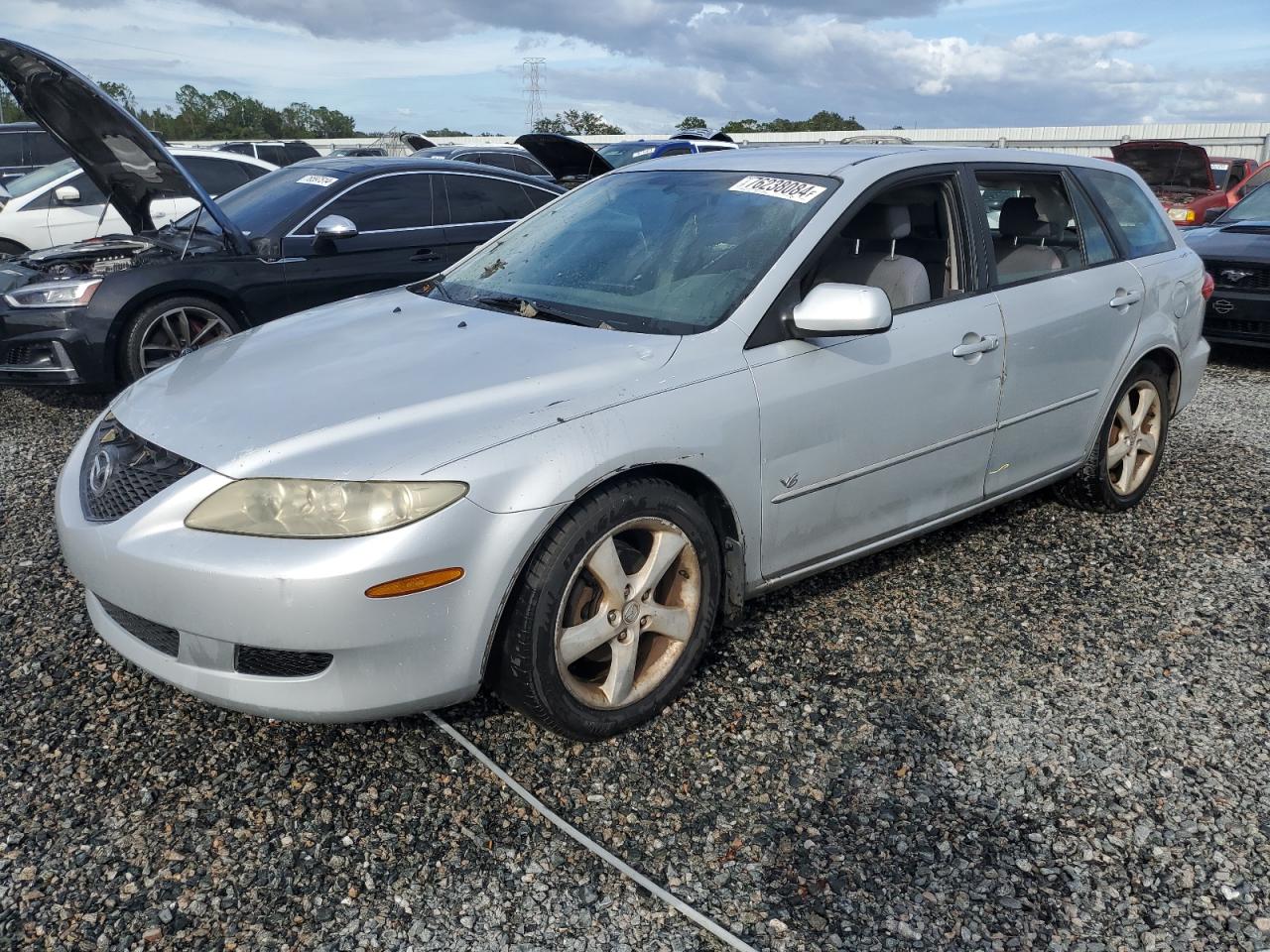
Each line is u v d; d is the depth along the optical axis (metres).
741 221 3.24
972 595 3.64
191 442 2.47
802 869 2.27
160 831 2.34
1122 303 4.05
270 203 6.48
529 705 2.54
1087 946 2.07
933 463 3.42
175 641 2.42
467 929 2.08
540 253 3.56
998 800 2.52
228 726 2.75
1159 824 2.44
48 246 8.81
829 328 2.80
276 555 2.23
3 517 4.23
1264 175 13.75
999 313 3.54
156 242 6.31
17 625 3.28
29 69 4.86
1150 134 27.25
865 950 2.05
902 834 2.39
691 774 2.59
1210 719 2.90
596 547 2.54
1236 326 7.47
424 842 2.32
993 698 2.97
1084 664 3.18
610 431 2.52
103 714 2.80
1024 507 4.53
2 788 2.48
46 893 2.15
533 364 2.69
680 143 17.05
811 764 2.64
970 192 3.58
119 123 5.23
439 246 6.74
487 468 2.35
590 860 2.28
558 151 13.57
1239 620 3.50
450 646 2.37
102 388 5.90
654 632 2.77
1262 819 2.46
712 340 2.84
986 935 2.10
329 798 2.47
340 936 2.06
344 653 2.27
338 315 3.39
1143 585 3.76
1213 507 4.59
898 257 3.38
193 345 5.98
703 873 2.25
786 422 2.90
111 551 2.39
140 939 2.04
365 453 2.32
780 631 3.33
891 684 3.03
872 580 3.73
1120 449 4.31
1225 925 2.13
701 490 2.83
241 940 2.04
